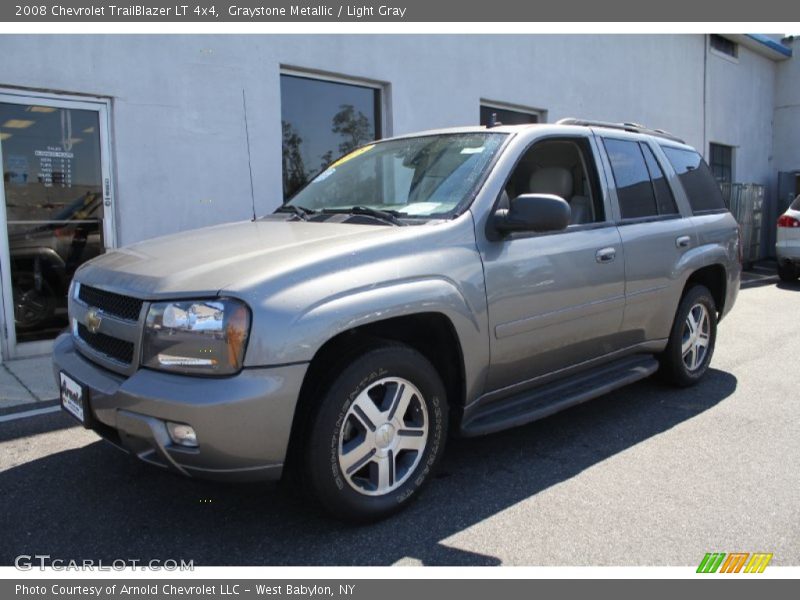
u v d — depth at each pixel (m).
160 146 6.57
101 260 3.40
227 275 2.71
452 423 3.42
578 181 4.27
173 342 2.65
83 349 3.14
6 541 2.91
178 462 2.62
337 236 3.13
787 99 18.31
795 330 7.78
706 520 3.11
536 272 3.59
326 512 2.89
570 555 2.81
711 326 5.36
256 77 7.16
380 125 8.55
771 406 4.81
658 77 13.59
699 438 4.16
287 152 7.73
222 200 7.01
